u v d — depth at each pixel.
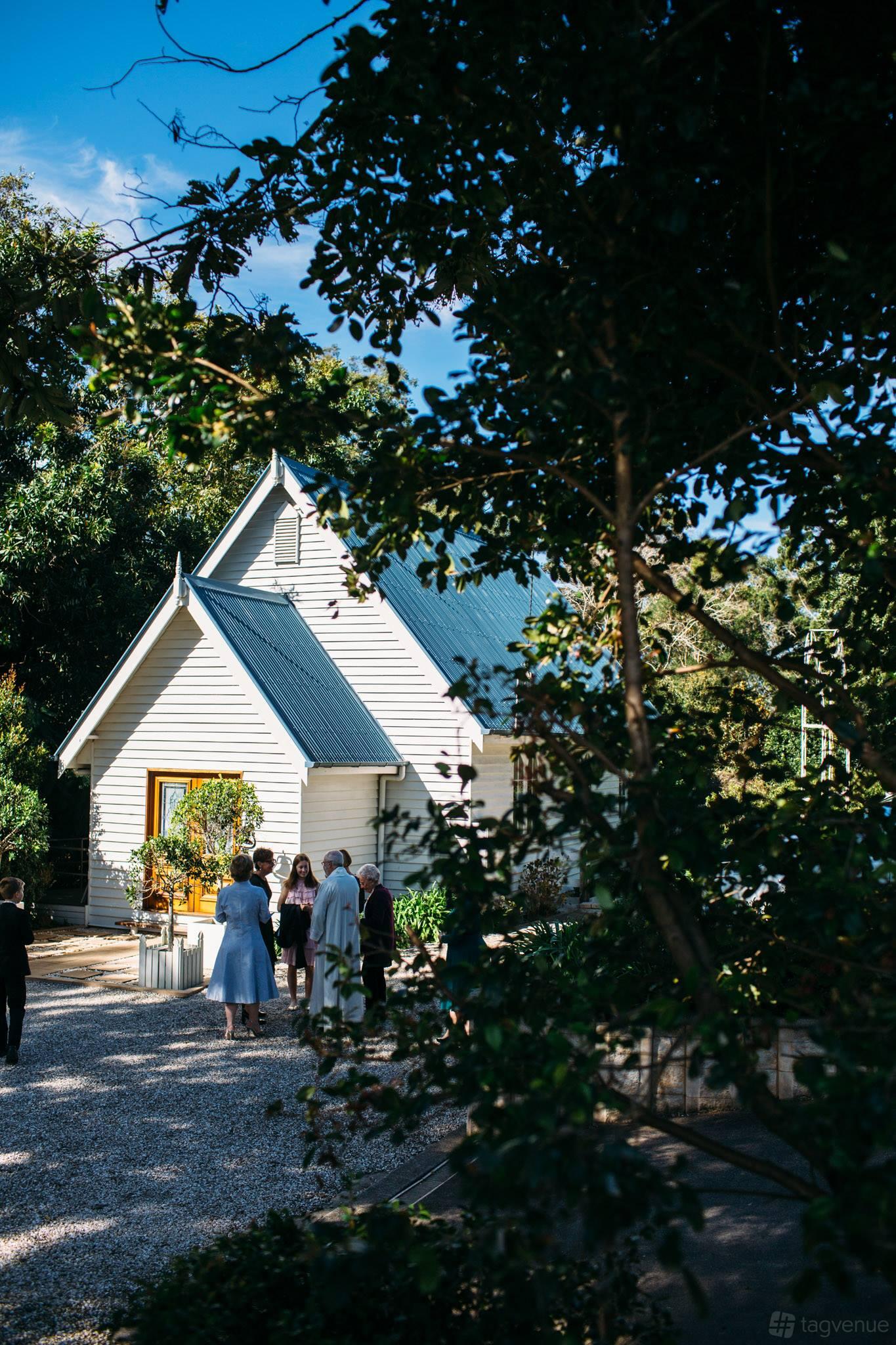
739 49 3.71
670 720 3.63
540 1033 2.77
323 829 17.09
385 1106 2.87
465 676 3.43
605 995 2.86
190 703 17.61
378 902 10.14
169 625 17.80
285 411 3.60
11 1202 6.55
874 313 3.89
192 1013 12.20
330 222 4.39
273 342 3.81
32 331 5.64
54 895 20.69
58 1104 8.70
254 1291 3.57
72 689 26.58
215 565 20.47
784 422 3.62
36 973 14.45
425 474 3.76
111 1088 9.16
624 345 3.43
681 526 4.66
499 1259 2.47
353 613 19.00
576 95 3.44
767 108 3.73
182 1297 3.62
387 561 4.28
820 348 4.35
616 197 3.67
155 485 27.08
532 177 4.05
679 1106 7.31
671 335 3.59
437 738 18.19
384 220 4.43
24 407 5.70
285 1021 11.75
